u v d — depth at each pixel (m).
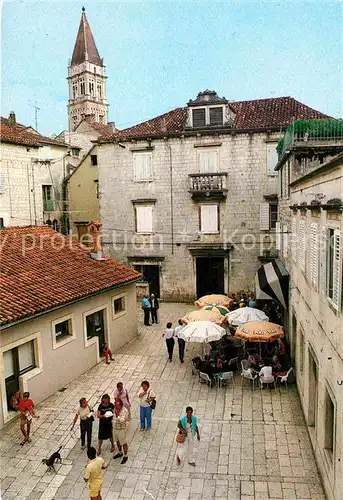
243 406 13.46
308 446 11.19
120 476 10.16
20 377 13.10
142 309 24.61
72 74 99.31
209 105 25.42
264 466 10.40
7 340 12.49
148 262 27.77
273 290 17.89
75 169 33.88
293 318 15.67
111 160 27.73
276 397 14.02
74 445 11.49
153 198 27.14
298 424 12.30
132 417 12.95
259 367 15.09
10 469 10.51
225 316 17.58
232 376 15.70
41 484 9.96
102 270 19.06
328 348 8.84
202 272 27.50
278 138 24.66
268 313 21.38
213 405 13.58
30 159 30.17
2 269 15.60
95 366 17.03
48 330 14.29
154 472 10.28
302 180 12.46
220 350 17.00
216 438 11.67
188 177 26.27
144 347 19.30
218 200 26.00
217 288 27.36
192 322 15.95
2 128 29.17
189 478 10.03
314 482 9.76
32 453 11.14
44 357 14.06
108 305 18.16
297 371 14.33
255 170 25.30
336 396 7.95
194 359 16.02
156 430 12.17
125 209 27.86
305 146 14.79
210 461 10.65
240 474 10.11
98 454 10.98
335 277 8.16
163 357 17.97
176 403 13.80
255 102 28.08
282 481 9.82
